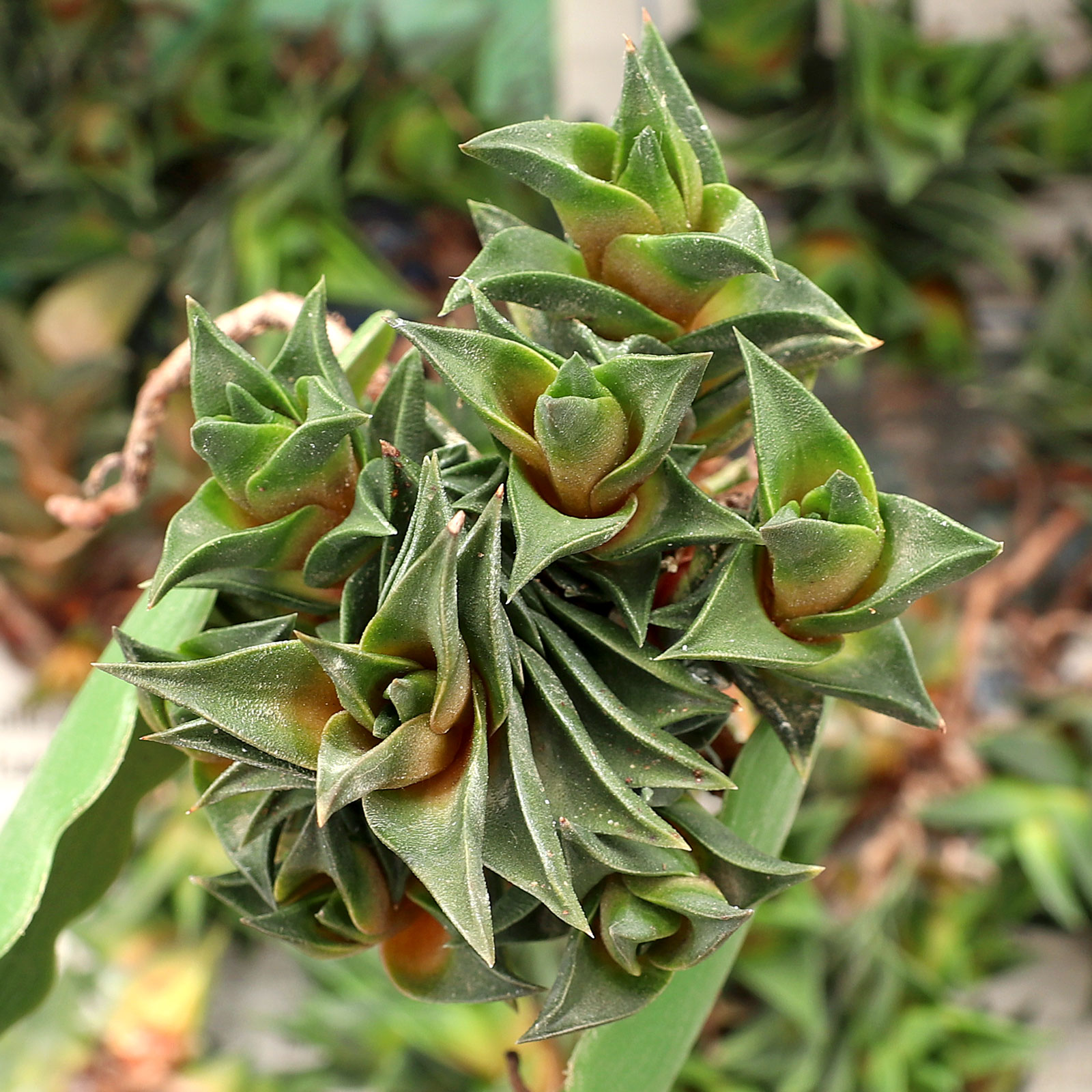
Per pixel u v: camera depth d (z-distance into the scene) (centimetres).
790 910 66
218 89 71
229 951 80
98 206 73
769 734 34
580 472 31
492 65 78
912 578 30
